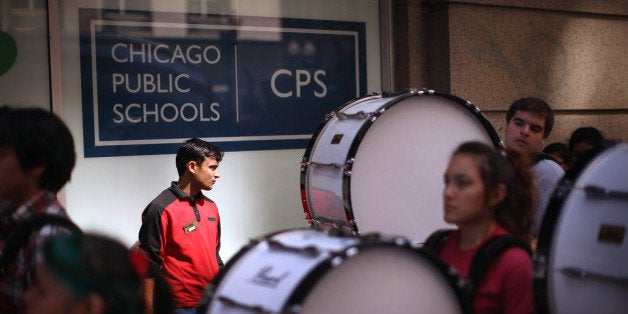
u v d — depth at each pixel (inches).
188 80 226.8
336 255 78.7
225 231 232.5
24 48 209.2
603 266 97.3
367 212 146.7
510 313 97.7
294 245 88.9
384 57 253.4
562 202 96.8
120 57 218.5
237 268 91.6
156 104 223.0
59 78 211.5
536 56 268.1
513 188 106.0
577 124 281.9
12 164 102.1
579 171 98.6
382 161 148.1
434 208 153.7
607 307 98.0
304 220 245.1
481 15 254.5
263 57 236.8
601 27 285.3
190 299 185.2
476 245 105.2
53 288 62.6
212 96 230.1
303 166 157.3
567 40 276.4
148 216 183.6
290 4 240.4
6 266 92.1
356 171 145.7
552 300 94.9
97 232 67.2
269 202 238.8
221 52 231.0
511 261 98.8
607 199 98.1
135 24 219.9
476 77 253.1
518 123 172.6
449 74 247.8
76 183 214.1
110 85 217.6
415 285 84.0
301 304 77.2
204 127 229.1
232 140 233.0
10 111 105.3
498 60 258.4
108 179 217.9
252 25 235.0
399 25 253.1
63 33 211.8
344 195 143.1
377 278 82.1
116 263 63.8
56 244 64.3
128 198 220.4
